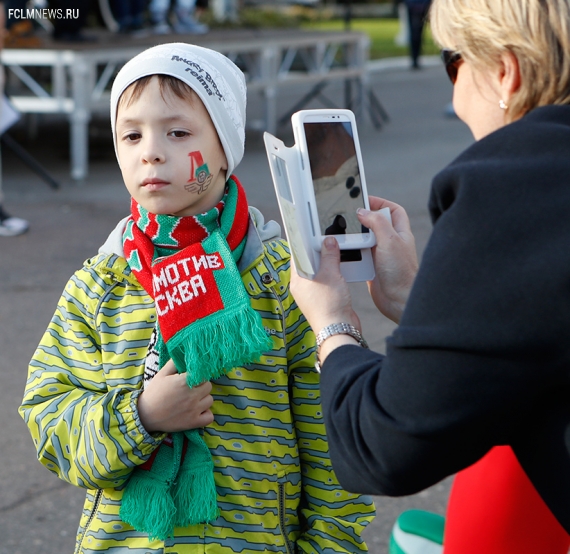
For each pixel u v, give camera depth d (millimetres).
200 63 1666
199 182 1649
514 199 1248
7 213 7141
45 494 3381
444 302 1244
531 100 1339
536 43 1295
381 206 1735
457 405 1231
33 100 8141
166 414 1576
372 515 1762
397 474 1305
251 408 1680
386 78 16781
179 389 1575
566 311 1199
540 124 1305
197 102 1643
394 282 1609
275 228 1813
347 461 1370
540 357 1215
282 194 1547
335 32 11172
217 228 1688
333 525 1721
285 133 11086
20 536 3105
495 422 1254
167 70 1620
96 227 6812
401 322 1294
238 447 1667
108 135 11016
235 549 1642
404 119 12133
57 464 1669
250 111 12797
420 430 1249
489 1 1336
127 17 10219
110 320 1699
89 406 1624
